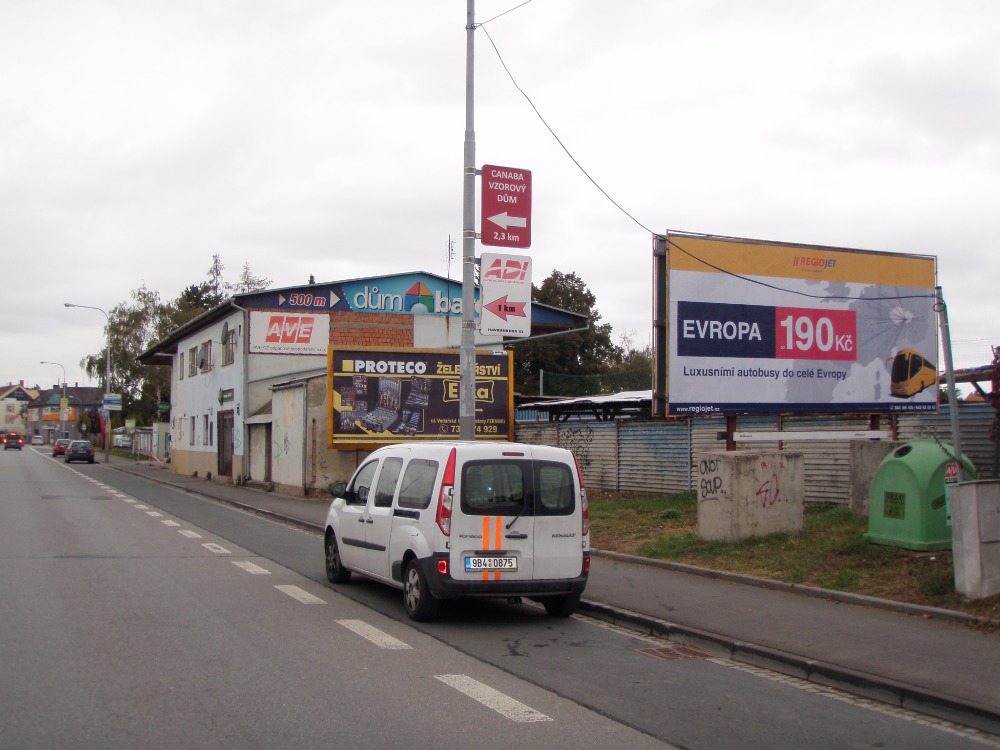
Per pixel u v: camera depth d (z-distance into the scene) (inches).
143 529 690.8
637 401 836.6
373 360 991.0
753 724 236.4
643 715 241.8
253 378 1277.1
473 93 575.8
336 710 236.5
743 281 602.2
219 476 1444.4
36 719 223.6
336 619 362.0
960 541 354.9
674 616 359.9
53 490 1161.4
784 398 607.8
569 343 1916.8
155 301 2758.4
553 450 377.4
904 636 318.7
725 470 498.6
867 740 225.6
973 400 626.8
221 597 404.2
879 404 633.0
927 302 649.0
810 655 295.9
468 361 564.4
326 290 1382.9
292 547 605.3
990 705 240.7
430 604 357.7
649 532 574.6
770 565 445.1
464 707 243.0
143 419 2908.5
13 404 7755.9
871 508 447.2
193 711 232.7
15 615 351.9
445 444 378.6
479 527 355.6
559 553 366.0
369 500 418.3
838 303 625.6
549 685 270.7
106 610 365.1
